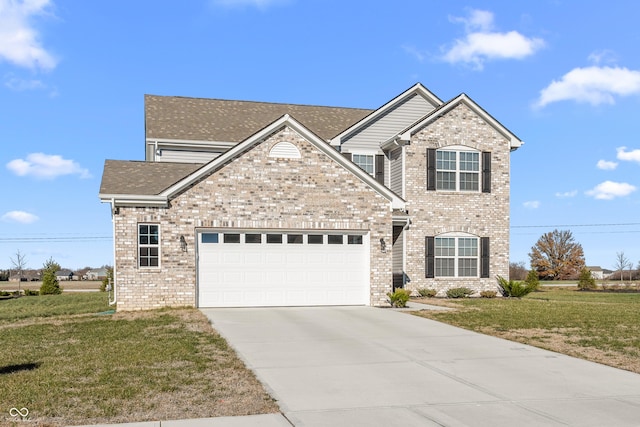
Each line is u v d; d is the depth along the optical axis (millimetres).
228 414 7359
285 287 19109
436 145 24922
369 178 19859
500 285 25297
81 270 103812
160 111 26000
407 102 26562
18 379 9000
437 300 22719
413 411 7648
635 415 7551
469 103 25266
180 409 7516
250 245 18875
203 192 18375
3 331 14508
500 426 7047
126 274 17703
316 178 19422
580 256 66250
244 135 24766
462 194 25172
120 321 15516
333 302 19531
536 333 13922
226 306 18531
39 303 26406
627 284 45531
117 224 17656
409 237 24516
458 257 25125
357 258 19875
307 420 7184
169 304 18000
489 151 25562
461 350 11844
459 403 8062
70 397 7977
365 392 8586
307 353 11398
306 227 19219
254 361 10562
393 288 24797
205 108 27250
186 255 18156
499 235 25578
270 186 18969
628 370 10148
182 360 10484
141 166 20703
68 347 11867
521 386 9023
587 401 8219
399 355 11305
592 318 16469
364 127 25875
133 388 8461
